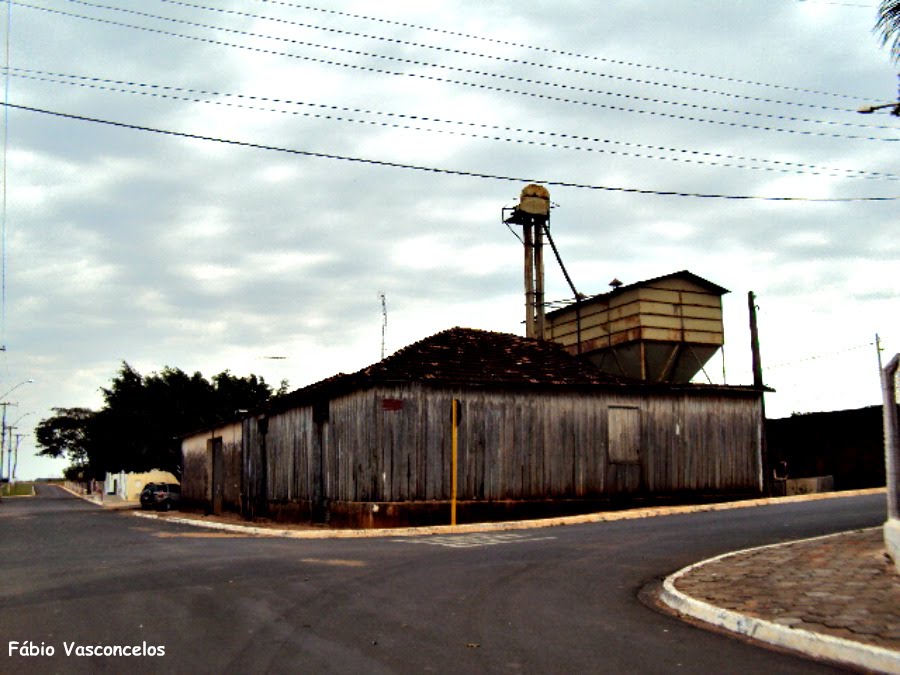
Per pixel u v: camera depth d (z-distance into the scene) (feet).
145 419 174.70
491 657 23.16
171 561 45.34
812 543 43.04
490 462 78.59
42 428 291.99
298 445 93.30
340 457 81.10
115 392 179.93
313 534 67.15
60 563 46.34
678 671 21.75
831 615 26.53
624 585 36.14
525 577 38.22
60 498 278.05
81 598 33.27
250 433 111.55
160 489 161.38
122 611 30.17
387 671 21.63
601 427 84.33
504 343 91.56
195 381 183.42
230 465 123.24
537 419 81.41
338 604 31.09
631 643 25.03
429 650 23.93
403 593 33.68
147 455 175.73
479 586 35.55
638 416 86.43
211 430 133.80
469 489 77.30
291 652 23.67
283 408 98.73
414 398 76.43
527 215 112.88
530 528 65.98
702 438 89.25
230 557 46.75
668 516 70.08
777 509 70.03
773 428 122.62
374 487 74.02
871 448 110.32
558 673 21.50
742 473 90.63
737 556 40.42
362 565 42.60
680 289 102.42
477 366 82.02
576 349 110.83
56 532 79.61
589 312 108.99
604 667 22.12
